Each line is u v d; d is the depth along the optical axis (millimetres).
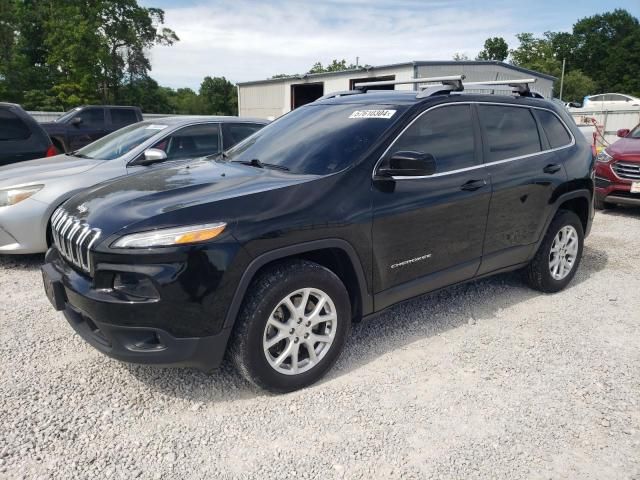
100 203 3098
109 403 2971
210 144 6547
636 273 5375
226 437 2693
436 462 2521
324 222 3033
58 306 3061
